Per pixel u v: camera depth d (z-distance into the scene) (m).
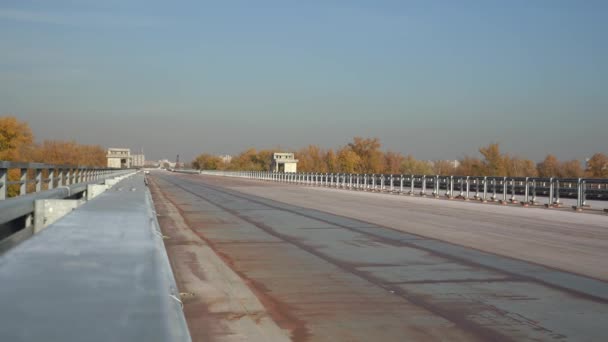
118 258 2.89
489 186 44.00
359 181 51.75
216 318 6.96
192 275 9.77
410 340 6.08
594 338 6.19
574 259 11.75
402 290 8.61
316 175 65.44
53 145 131.50
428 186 52.69
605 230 17.58
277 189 50.78
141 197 9.71
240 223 19.19
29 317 1.67
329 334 6.29
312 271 10.22
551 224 19.45
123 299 1.98
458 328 6.55
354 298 8.06
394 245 13.79
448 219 21.12
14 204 6.79
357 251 12.76
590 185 35.66
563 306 7.64
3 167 8.85
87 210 6.28
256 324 6.70
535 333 6.36
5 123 72.81
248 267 10.61
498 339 6.13
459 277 9.70
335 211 24.80
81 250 3.12
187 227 17.78
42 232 3.95
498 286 8.94
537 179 29.48
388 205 29.12
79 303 1.89
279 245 13.72
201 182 72.88
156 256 2.97
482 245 13.86
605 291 8.62
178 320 2.01
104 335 1.52
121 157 103.44
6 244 6.92
